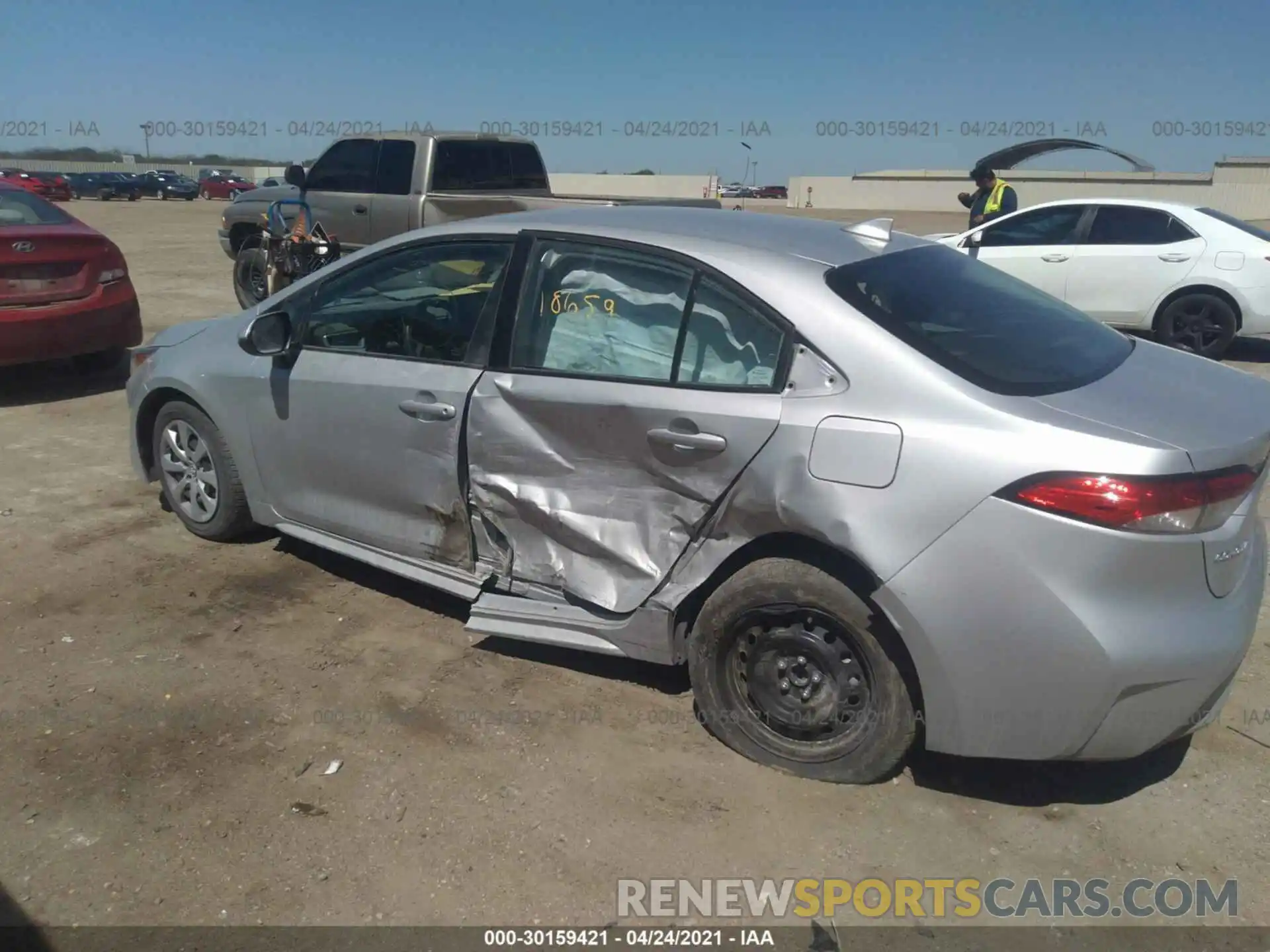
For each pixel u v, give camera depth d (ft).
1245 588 9.87
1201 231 31.89
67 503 18.15
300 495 14.55
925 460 9.45
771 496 10.18
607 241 11.74
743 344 10.69
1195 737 11.50
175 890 9.13
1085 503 8.95
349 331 13.80
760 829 9.98
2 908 8.89
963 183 154.92
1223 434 9.42
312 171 35.55
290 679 12.55
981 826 10.05
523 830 9.94
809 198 159.12
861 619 9.98
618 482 11.41
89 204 146.20
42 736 11.30
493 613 12.30
